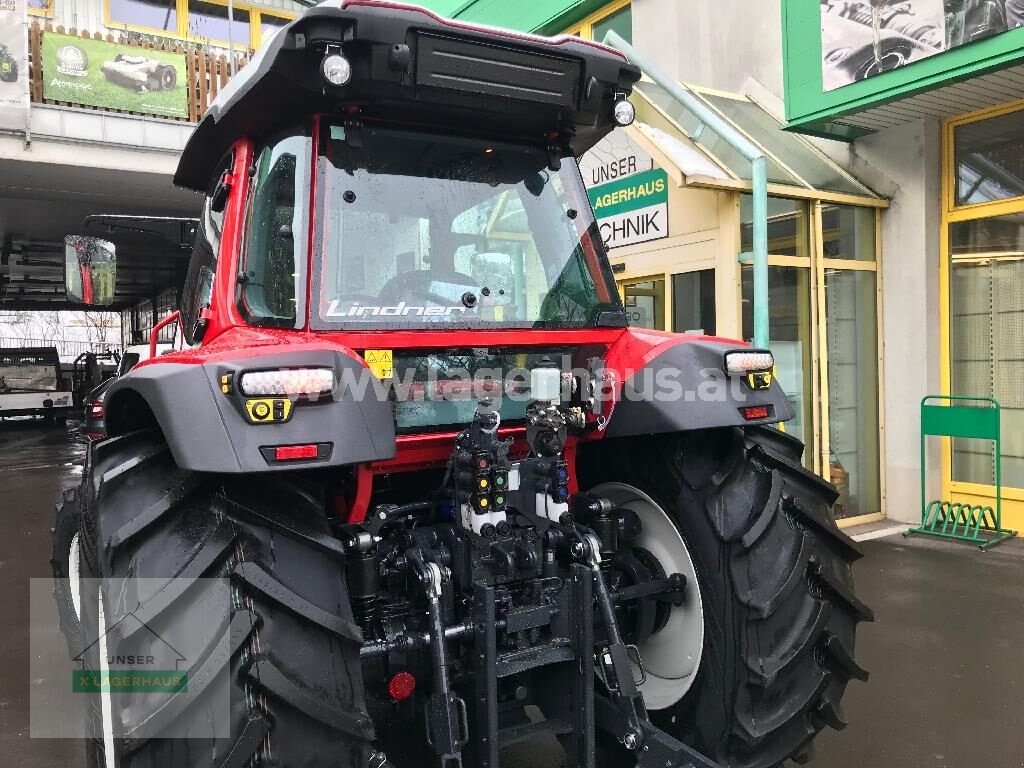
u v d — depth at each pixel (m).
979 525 5.81
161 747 1.50
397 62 1.93
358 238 2.10
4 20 8.92
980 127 5.79
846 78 5.59
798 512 2.26
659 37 7.67
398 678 1.97
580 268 2.46
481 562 1.99
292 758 1.54
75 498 3.01
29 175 9.96
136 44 9.73
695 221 5.76
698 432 2.37
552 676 2.14
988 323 5.91
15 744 3.01
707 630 2.27
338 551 1.72
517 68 2.13
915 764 2.72
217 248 2.34
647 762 1.98
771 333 5.79
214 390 1.62
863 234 6.26
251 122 2.19
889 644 3.79
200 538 1.63
